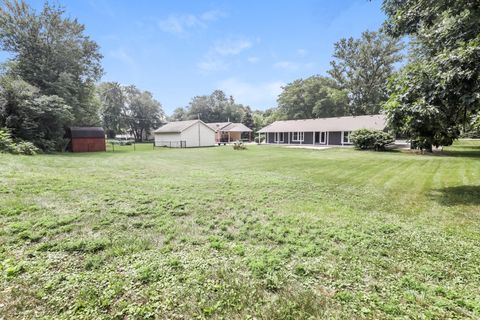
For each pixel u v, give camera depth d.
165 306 2.12
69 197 5.32
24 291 2.27
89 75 23.03
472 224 4.19
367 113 35.88
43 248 3.10
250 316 2.01
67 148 21.25
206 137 34.69
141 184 7.03
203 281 2.47
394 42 32.88
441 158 14.19
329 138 27.77
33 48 19.61
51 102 17.44
